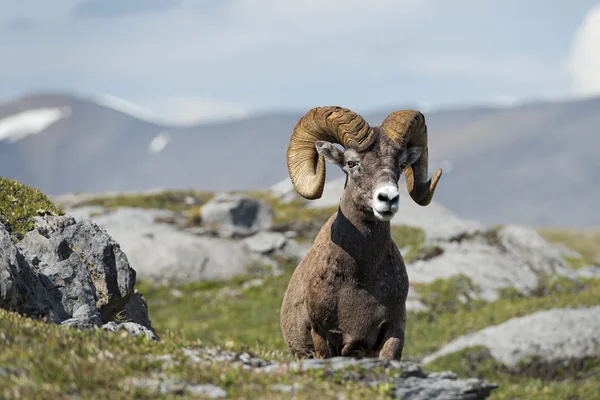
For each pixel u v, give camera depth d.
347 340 39.16
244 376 31.03
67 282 41.88
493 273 126.38
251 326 111.38
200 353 33.31
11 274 36.91
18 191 49.09
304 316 41.81
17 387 26.47
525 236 139.25
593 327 94.81
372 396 30.64
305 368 32.78
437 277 123.56
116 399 26.98
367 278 38.69
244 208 158.50
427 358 93.75
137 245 138.25
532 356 89.19
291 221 163.50
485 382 33.59
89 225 47.06
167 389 28.70
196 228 153.00
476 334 95.94
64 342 31.02
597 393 81.06
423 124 41.38
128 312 48.72
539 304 105.75
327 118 40.19
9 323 32.25
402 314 39.72
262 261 142.25
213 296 127.50
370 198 37.72
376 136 39.03
